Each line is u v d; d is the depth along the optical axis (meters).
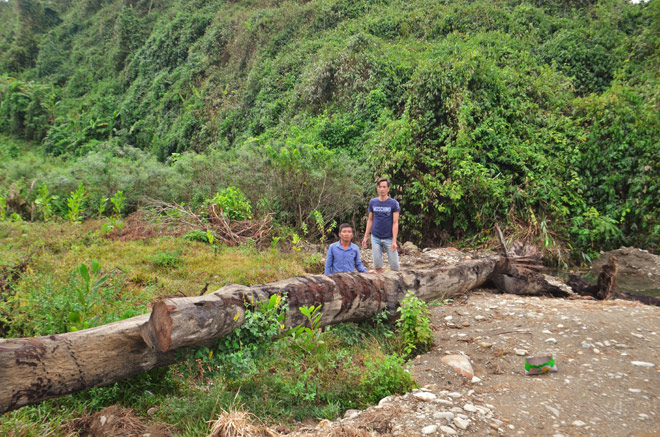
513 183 10.59
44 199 10.82
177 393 3.22
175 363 3.10
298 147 10.48
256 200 10.51
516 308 4.88
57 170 12.73
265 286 3.60
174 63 33.09
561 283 7.18
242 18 29.08
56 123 37.47
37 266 6.01
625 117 10.23
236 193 10.02
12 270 5.55
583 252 9.47
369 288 4.41
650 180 9.54
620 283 7.49
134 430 2.63
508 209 10.05
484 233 10.12
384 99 14.16
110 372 2.72
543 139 11.01
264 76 22.61
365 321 4.63
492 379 3.25
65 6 58.00
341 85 16.03
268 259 7.56
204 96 26.36
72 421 2.72
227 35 29.03
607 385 2.97
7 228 8.88
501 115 11.38
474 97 11.36
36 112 39.00
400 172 11.00
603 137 10.53
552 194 9.84
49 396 2.49
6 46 52.09
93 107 36.53
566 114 11.96
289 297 3.66
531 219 9.82
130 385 3.21
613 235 9.50
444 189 10.03
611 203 9.99
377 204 5.97
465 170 9.88
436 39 18.72
